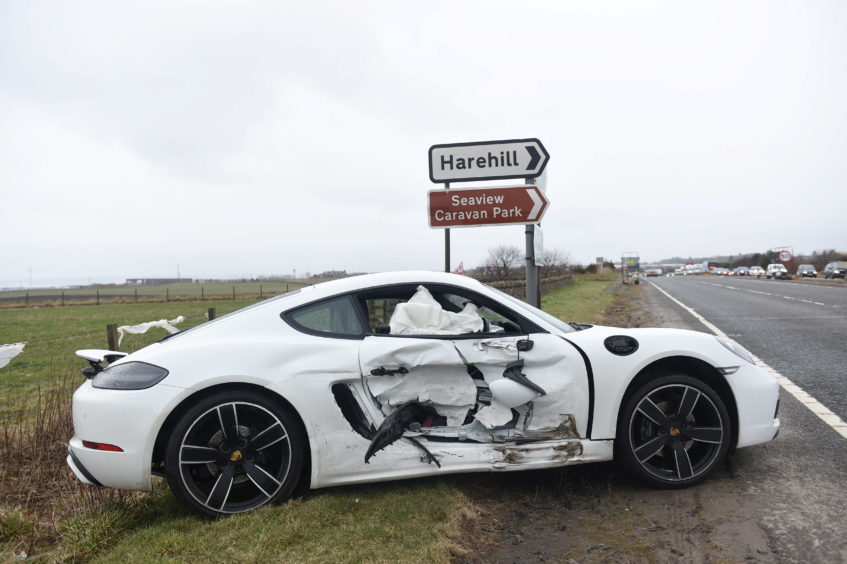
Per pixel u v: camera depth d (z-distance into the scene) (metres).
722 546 2.65
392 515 2.99
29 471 3.96
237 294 58.03
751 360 3.65
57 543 2.88
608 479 3.56
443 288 3.57
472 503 3.23
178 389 3.01
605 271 90.19
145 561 2.57
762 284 41.31
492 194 6.56
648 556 2.61
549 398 3.32
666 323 13.52
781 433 4.32
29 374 9.53
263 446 3.13
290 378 3.14
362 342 3.31
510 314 3.51
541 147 6.57
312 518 2.97
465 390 3.34
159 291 76.88
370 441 3.22
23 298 59.69
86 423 3.02
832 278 48.00
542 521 3.05
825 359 7.57
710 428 3.38
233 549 2.67
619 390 3.36
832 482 3.33
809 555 2.53
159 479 3.69
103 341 15.33
